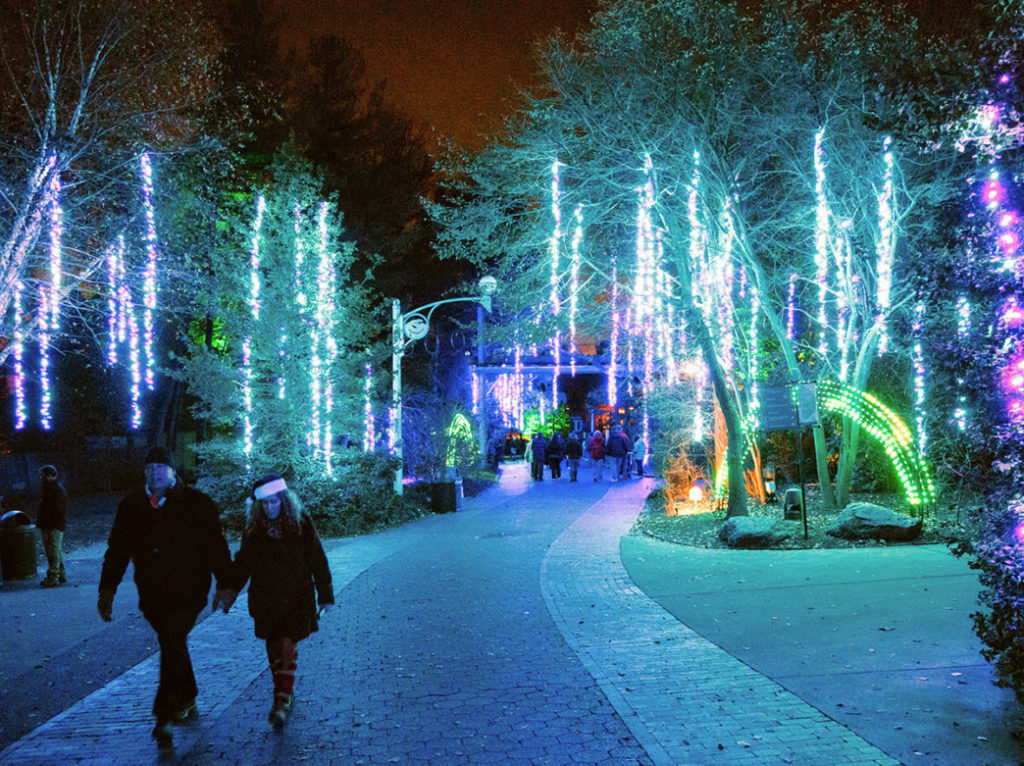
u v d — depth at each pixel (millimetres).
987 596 4879
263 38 25609
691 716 5137
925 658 6004
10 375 25891
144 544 5262
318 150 28656
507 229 16859
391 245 28328
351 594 10148
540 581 10422
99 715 5746
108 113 16625
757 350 17453
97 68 16062
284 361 18016
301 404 17969
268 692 6152
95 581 12070
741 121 14430
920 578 8852
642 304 16078
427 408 25422
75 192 16828
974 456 4922
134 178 17172
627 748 4695
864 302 14883
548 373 38406
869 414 13781
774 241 16422
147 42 16875
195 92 18016
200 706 5832
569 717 5266
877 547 11250
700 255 15086
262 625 5500
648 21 14250
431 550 14062
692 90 14422
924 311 5000
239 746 5000
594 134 15008
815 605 7961
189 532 5309
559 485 29859
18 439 27703
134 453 29891
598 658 6629
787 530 12594
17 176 15945
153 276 17672
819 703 5219
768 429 13836
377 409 20297
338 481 18047
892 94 5188
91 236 17438
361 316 19906
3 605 10250
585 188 15531
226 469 17953
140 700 6098
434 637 7672
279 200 18562
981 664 5797
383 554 13852
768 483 16859
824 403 14359
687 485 18922
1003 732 4574
